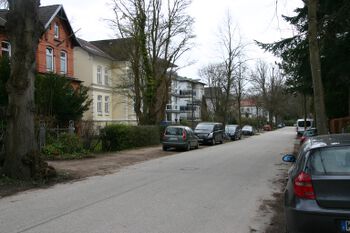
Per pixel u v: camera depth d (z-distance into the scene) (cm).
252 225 735
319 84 1501
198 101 9088
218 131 3628
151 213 817
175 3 3650
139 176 1395
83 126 2303
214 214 815
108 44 5472
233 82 6028
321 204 535
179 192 1065
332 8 1680
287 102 9169
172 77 4256
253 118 8912
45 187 1160
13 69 1230
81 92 2814
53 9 3616
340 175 543
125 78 4581
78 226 714
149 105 3575
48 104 2386
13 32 1220
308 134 2564
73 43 4047
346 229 517
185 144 2627
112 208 862
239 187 1153
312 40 1504
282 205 909
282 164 1788
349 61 1738
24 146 1226
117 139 2558
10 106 1232
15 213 822
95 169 1608
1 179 1180
